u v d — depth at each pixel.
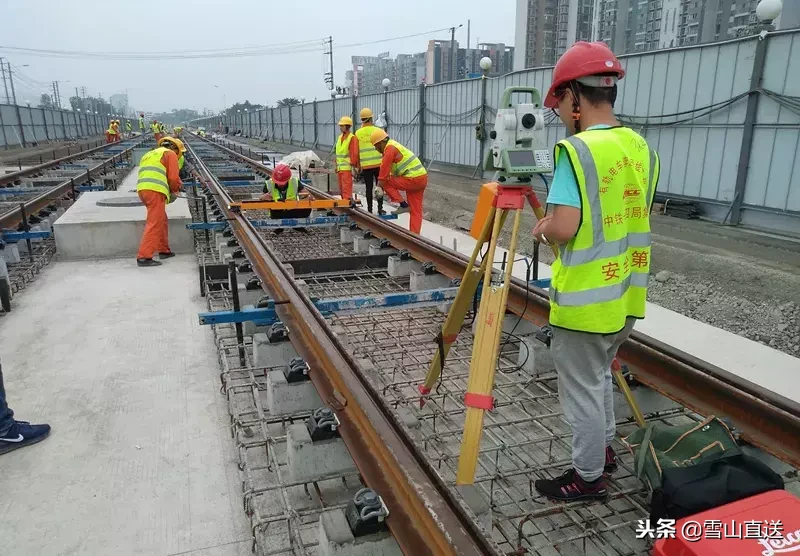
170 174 6.93
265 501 2.79
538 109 2.79
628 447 2.86
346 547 2.17
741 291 6.71
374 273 6.32
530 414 3.57
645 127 11.72
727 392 2.98
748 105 9.61
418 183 8.15
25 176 14.32
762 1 9.38
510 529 2.61
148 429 3.40
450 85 19.31
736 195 10.01
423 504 2.08
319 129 35.44
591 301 2.26
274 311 4.17
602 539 2.45
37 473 2.99
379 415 2.66
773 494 2.16
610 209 2.22
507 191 2.79
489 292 2.78
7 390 3.85
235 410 3.55
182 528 2.62
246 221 7.39
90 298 5.70
